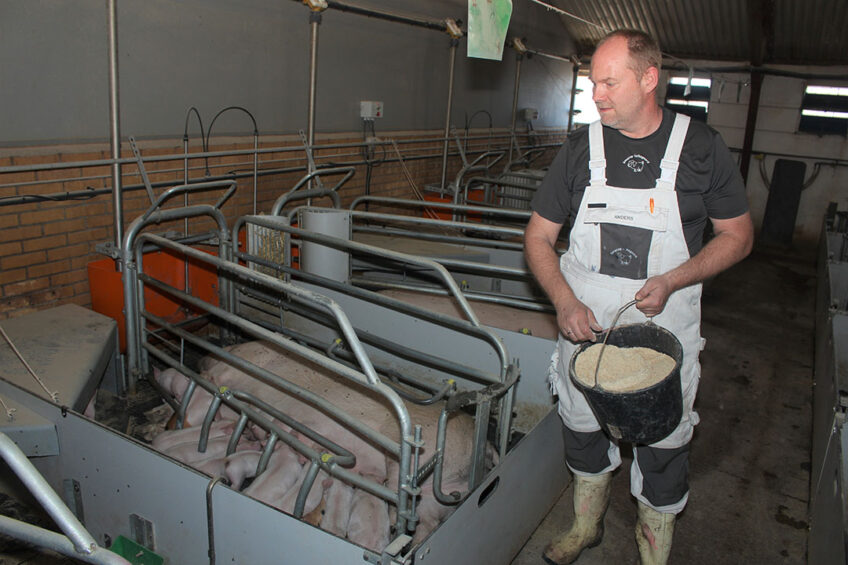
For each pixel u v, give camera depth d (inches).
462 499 62.2
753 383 147.4
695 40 289.9
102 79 123.5
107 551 35.9
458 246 160.1
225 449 86.1
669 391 57.1
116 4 105.9
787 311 203.6
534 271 65.7
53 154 116.2
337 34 180.1
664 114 59.9
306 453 72.9
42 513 83.4
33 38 111.1
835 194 284.5
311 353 65.8
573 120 343.3
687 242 61.1
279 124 167.0
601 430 72.0
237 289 126.2
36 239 116.9
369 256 145.5
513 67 277.7
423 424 81.4
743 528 94.8
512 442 99.5
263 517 60.1
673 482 67.7
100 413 100.4
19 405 78.3
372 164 201.0
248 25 152.1
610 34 57.3
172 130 138.8
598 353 62.6
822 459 89.4
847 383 116.6
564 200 64.8
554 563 82.2
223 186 152.2
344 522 74.2
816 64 275.3
